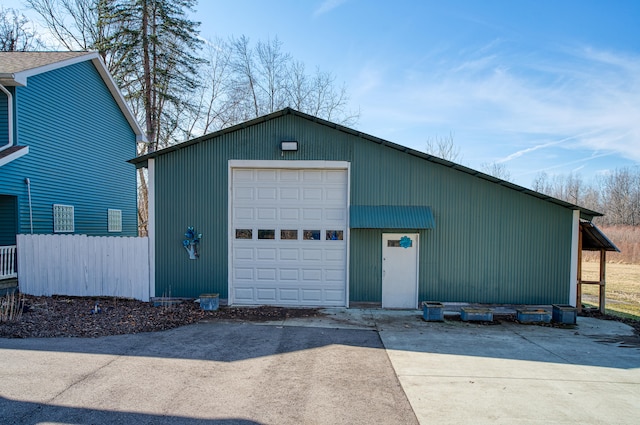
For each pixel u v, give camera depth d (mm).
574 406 4535
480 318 8797
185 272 9938
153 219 9945
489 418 4199
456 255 9773
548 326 8508
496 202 9711
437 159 9562
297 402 4488
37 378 4934
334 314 9172
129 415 4062
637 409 4480
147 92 20625
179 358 5895
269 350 6402
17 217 11148
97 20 20969
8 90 11016
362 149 9859
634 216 44062
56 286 9961
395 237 9820
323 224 10016
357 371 5531
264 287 10039
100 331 7176
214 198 9969
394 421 4094
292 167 9930
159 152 9828
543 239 9656
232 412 4203
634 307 11312
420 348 6688
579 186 49031
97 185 15188
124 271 9945
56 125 12727
